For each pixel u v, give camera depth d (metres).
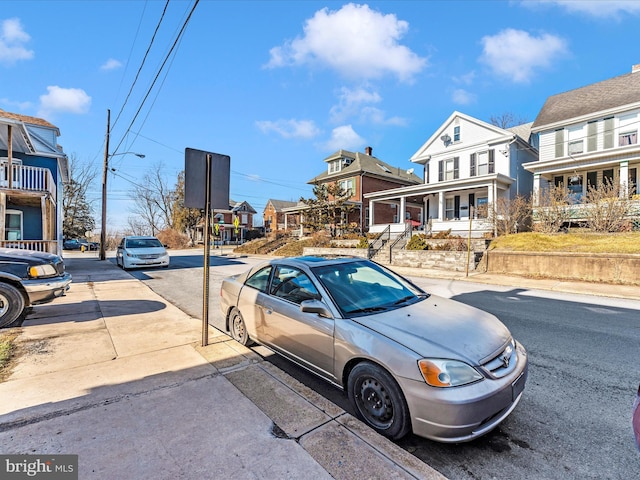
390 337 2.55
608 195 13.14
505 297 8.27
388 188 30.62
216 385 3.00
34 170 12.30
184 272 12.94
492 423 2.29
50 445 2.12
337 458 2.05
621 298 8.17
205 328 4.07
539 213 14.76
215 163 4.12
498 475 2.09
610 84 18.91
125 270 13.35
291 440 2.22
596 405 2.92
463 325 2.79
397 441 2.44
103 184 19.72
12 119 10.56
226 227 49.22
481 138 20.72
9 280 4.98
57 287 5.24
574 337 4.91
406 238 19.03
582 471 2.12
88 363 3.52
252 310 4.04
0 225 10.39
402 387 2.32
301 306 3.07
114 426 2.35
